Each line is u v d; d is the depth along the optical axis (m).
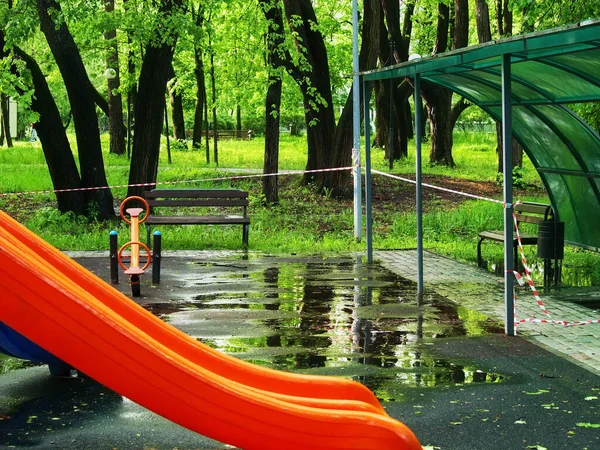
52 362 7.30
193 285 12.45
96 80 51.38
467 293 11.76
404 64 11.10
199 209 23.17
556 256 12.73
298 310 10.53
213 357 6.06
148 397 4.83
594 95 10.97
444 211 22.86
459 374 7.52
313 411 4.97
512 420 6.25
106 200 20.59
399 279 13.05
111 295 6.32
